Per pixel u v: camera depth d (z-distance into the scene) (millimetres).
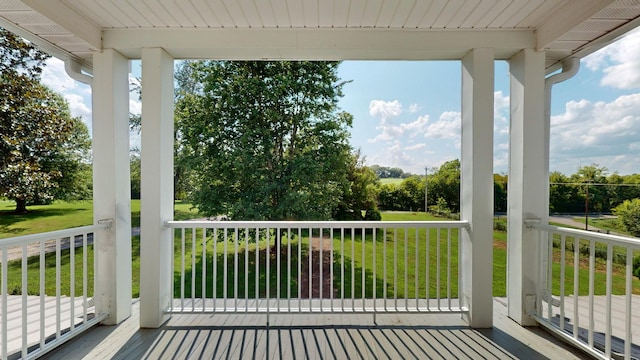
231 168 5113
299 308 2756
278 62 5273
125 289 2859
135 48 2725
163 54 2773
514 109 2873
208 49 2754
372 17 2518
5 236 6535
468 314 2758
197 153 5277
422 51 2771
